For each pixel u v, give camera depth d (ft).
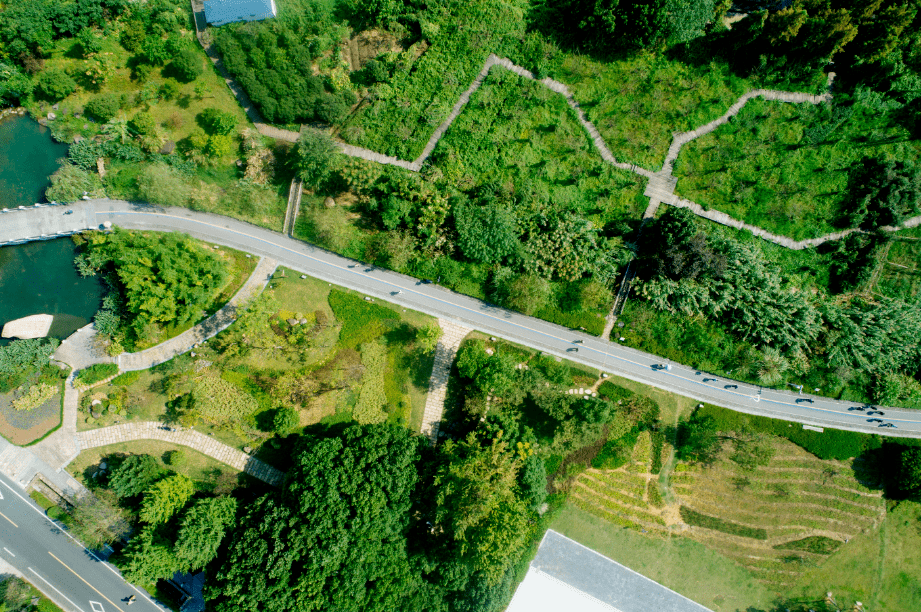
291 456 169.37
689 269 167.12
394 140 174.60
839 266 177.06
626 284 177.99
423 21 169.48
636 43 166.81
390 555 157.07
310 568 146.72
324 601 146.30
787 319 172.96
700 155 175.94
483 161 174.91
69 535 172.55
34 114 172.86
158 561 154.40
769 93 173.88
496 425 167.12
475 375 167.22
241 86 172.86
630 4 160.15
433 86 172.65
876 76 168.14
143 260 159.63
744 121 173.99
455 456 160.76
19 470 171.94
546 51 171.01
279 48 169.68
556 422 174.60
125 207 175.63
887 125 174.19
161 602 173.68
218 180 175.83
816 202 177.17
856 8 156.15
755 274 172.55
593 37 168.86
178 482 164.04
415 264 176.24
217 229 177.17
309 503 150.51
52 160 175.32
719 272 169.27
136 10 168.76
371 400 176.35
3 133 174.29
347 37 171.53
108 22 171.01
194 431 174.50
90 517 162.50
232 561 149.89
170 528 163.73
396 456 157.48
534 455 166.91
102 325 171.73
